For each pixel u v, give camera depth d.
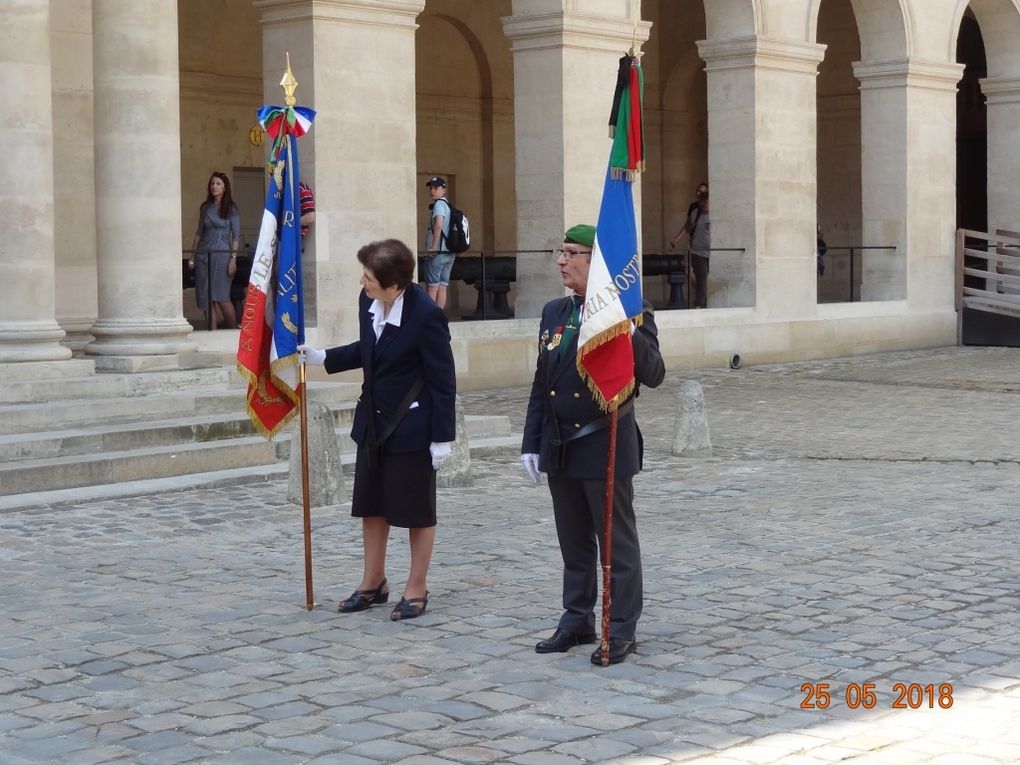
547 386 6.70
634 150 6.43
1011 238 26.34
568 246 6.70
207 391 13.17
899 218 24.80
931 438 14.48
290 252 7.68
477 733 5.57
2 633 7.07
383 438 7.35
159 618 7.38
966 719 5.73
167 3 13.60
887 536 9.51
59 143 14.47
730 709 5.87
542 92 19.42
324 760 5.28
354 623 7.29
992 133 26.81
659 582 8.17
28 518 9.97
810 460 13.12
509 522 10.05
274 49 16.77
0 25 12.53
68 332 14.45
